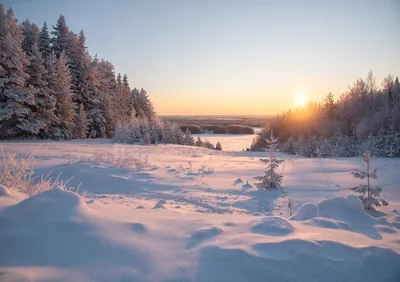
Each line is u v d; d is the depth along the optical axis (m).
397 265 2.16
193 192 7.22
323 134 30.06
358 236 2.73
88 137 34.09
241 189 7.55
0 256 2.13
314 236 2.57
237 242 2.45
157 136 30.30
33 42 31.19
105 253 2.26
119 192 7.27
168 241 2.53
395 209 5.02
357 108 30.69
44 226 2.53
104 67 47.66
